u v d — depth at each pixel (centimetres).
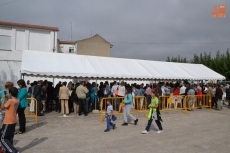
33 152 647
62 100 1286
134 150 693
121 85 1416
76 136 844
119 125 1073
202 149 718
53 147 700
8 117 581
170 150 700
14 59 2342
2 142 569
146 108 1395
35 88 1230
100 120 1142
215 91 1814
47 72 1274
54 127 985
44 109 1377
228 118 1352
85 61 1548
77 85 1392
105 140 799
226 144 780
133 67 1722
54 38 2573
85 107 1305
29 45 2444
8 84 770
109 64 1625
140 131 951
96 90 1465
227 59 3716
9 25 2323
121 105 1301
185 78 1850
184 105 1543
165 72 1814
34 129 938
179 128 1029
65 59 1488
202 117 1371
